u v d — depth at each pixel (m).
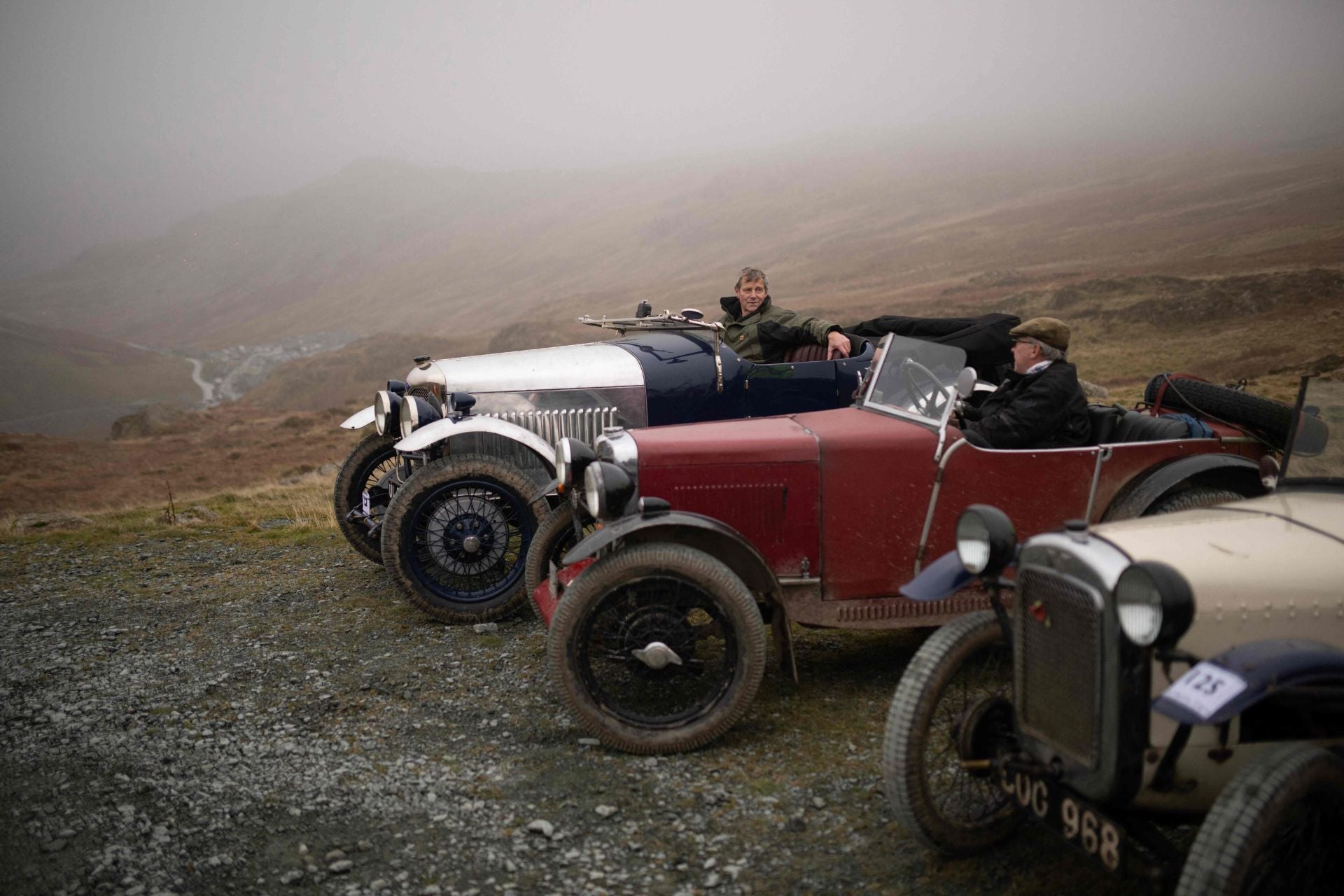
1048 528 4.41
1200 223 150.00
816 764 3.75
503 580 5.89
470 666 5.06
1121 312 80.44
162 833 3.38
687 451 4.23
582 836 3.29
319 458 49.81
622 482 4.01
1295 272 79.25
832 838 3.22
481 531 5.75
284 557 8.11
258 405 178.25
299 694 4.74
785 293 167.12
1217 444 4.55
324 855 3.20
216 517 10.81
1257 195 165.50
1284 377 32.62
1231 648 2.45
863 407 4.89
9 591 7.21
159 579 7.46
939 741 3.27
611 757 3.89
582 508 4.70
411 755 3.99
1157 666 2.42
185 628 6.02
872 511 4.32
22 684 5.04
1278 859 2.27
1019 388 4.55
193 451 62.62
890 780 2.93
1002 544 2.82
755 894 2.91
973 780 3.18
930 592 3.00
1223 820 2.16
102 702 4.72
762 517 4.28
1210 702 2.17
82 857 3.23
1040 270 132.25
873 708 4.27
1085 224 174.00
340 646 5.49
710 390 6.16
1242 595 2.46
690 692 4.32
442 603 5.74
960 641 2.99
